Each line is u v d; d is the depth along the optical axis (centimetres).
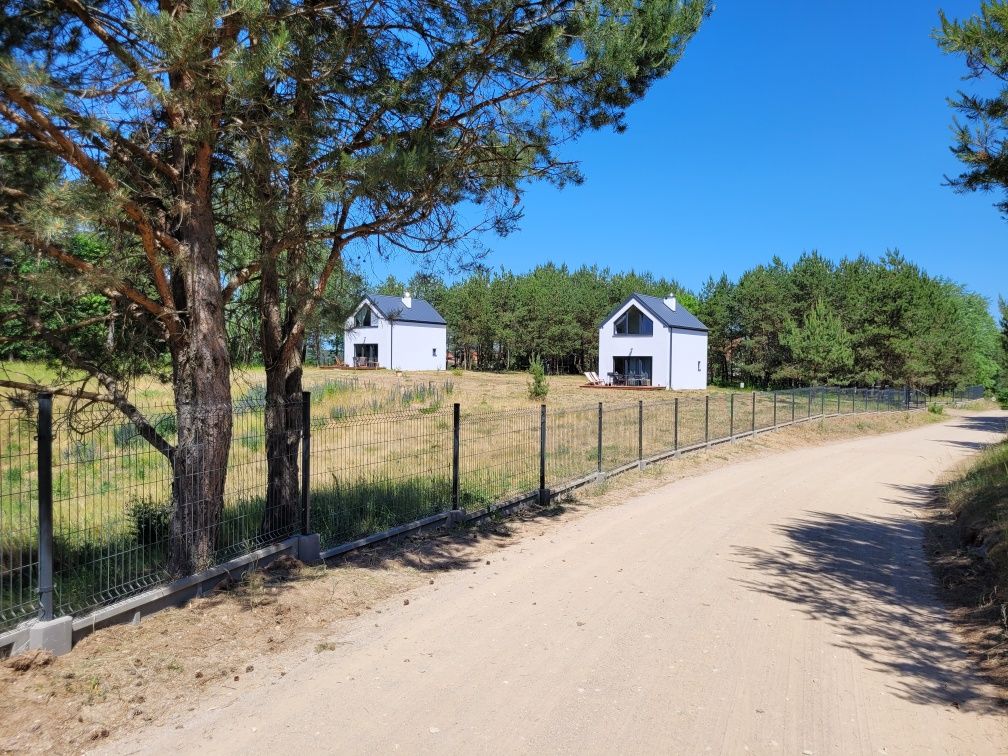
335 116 649
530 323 6825
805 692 423
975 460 1670
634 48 658
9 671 401
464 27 629
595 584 645
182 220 574
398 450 1147
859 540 873
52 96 416
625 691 417
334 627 525
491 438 1491
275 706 393
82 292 489
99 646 448
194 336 578
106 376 580
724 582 660
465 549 776
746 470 1510
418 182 605
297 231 589
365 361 5631
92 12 516
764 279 5950
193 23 447
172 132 512
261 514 733
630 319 4597
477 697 407
